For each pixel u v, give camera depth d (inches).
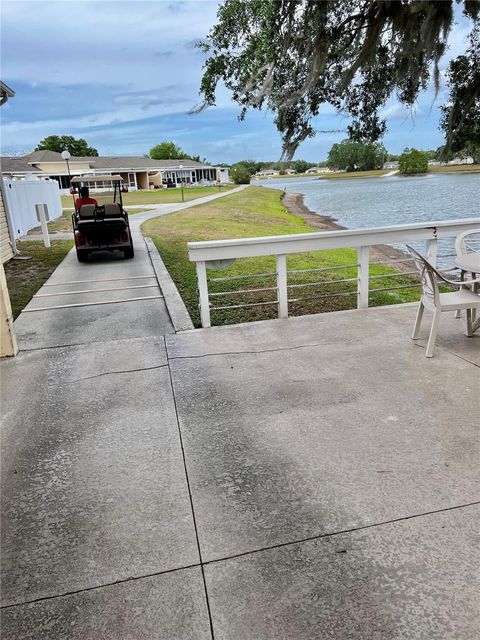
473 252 193.5
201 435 115.6
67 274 343.3
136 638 63.0
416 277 344.5
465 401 124.6
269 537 80.1
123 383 149.5
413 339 172.6
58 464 106.5
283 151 213.8
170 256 399.9
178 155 3481.8
